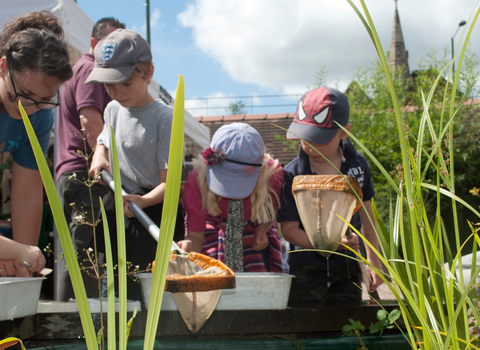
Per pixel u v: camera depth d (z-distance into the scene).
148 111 1.78
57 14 2.41
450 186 0.76
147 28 6.20
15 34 1.38
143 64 1.69
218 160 1.64
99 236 1.59
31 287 0.93
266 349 1.00
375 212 0.93
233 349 0.98
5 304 0.86
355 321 1.10
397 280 0.74
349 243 1.53
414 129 6.04
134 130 1.76
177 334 1.01
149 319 0.53
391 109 6.59
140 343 0.97
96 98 2.11
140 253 1.58
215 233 1.78
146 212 1.63
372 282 1.78
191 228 1.74
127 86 1.66
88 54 2.28
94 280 2.04
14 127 1.59
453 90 0.72
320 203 1.08
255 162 1.68
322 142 1.63
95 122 2.11
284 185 1.78
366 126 6.55
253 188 1.68
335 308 1.10
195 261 0.99
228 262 1.64
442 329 0.83
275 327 1.06
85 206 2.10
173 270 0.98
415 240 0.71
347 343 1.03
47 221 3.26
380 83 6.75
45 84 1.38
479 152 7.06
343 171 1.82
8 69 1.35
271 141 10.86
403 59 22.11
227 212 1.68
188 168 2.54
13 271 1.13
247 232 1.77
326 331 1.09
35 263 1.14
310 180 1.10
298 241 1.70
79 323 0.96
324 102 1.65
